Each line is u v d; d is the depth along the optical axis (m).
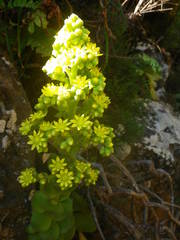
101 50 0.53
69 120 0.33
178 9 0.68
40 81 0.48
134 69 0.56
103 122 0.51
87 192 0.43
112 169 0.47
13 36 0.47
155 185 0.51
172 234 0.45
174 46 0.71
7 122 0.38
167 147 0.54
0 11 0.47
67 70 0.31
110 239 0.44
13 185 0.37
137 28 0.62
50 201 0.36
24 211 0.38
